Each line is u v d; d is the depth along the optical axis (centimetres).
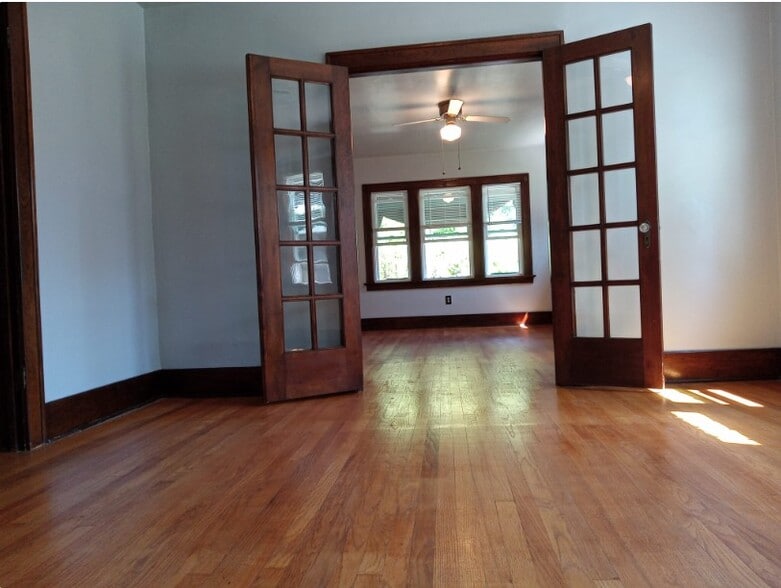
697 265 348
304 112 346
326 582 128
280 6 369
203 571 135
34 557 146
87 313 302
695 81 347
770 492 169
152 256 375
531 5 356
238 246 371
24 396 252
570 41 354
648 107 318
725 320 347
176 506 177
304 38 368
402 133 741
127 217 347
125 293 341
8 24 251
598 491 175
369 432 258
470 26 360
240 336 372
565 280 345
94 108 316
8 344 252
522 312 866
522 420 269
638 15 350
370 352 589
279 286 335
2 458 240
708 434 232
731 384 335
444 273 887
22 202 255
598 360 336
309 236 347
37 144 268
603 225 334
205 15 372
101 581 132
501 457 213
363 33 365
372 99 588
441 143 810
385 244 893
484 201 873
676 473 188
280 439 253
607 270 335
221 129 372
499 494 176
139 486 197
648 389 327
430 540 146
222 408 328
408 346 632
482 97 600
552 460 208
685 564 129
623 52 328
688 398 301
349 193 357
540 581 124
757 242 345
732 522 150
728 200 346
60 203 283
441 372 432
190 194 374
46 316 270
